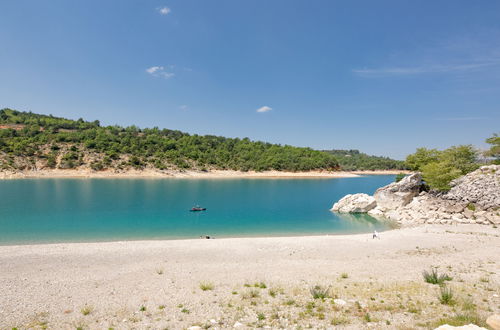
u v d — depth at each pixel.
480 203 46.09
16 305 14.89
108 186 106.31
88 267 22.56
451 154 65.62
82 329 12.27
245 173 183.38
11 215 52.81
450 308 13.13
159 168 157.00
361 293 15.73
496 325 10.25
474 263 22.06
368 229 44.31
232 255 26.80
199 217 54.25
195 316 13.27
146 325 12.48
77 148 155.62
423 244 29.86
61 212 56.44
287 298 15.33
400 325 11.52
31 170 130.88
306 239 33.94
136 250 28.28
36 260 24.45
